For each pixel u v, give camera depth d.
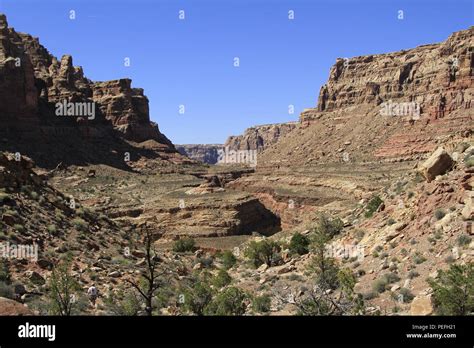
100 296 27.75
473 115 150.38
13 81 153.38
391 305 23.91
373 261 32.19
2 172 38.66
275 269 42.78
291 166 190.62
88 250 36.09
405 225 34.47
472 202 29.23
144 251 44.25
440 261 26.55
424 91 188.88
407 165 135.50
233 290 29.62
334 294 28.81
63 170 147.75
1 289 24.08
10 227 32.88
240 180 183.75
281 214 131.00
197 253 62.41
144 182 154.62
